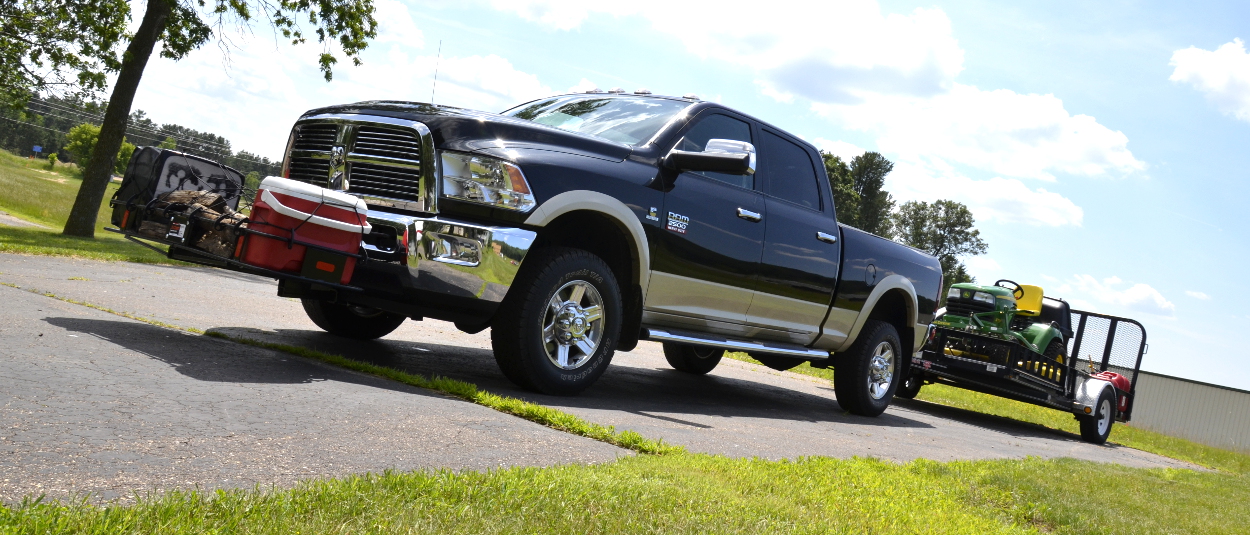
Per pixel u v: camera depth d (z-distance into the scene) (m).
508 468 2.75
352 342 5.91
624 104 5.64
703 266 5.28
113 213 4.77
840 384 7.05
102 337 4.02
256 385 3.47
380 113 4.52
